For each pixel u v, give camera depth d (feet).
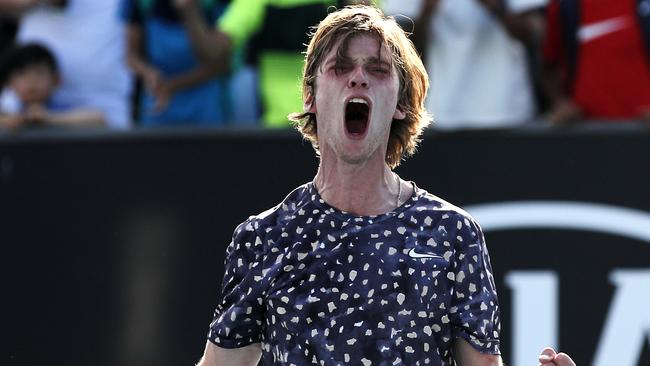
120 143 58.49
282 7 60.08
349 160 27.68
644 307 55.72
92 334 58.34
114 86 62.64
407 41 29.25
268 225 28.37
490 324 27.32
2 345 58.90
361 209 28.14
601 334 55.88
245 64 61.00
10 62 62.13
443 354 27.45
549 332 56.08
